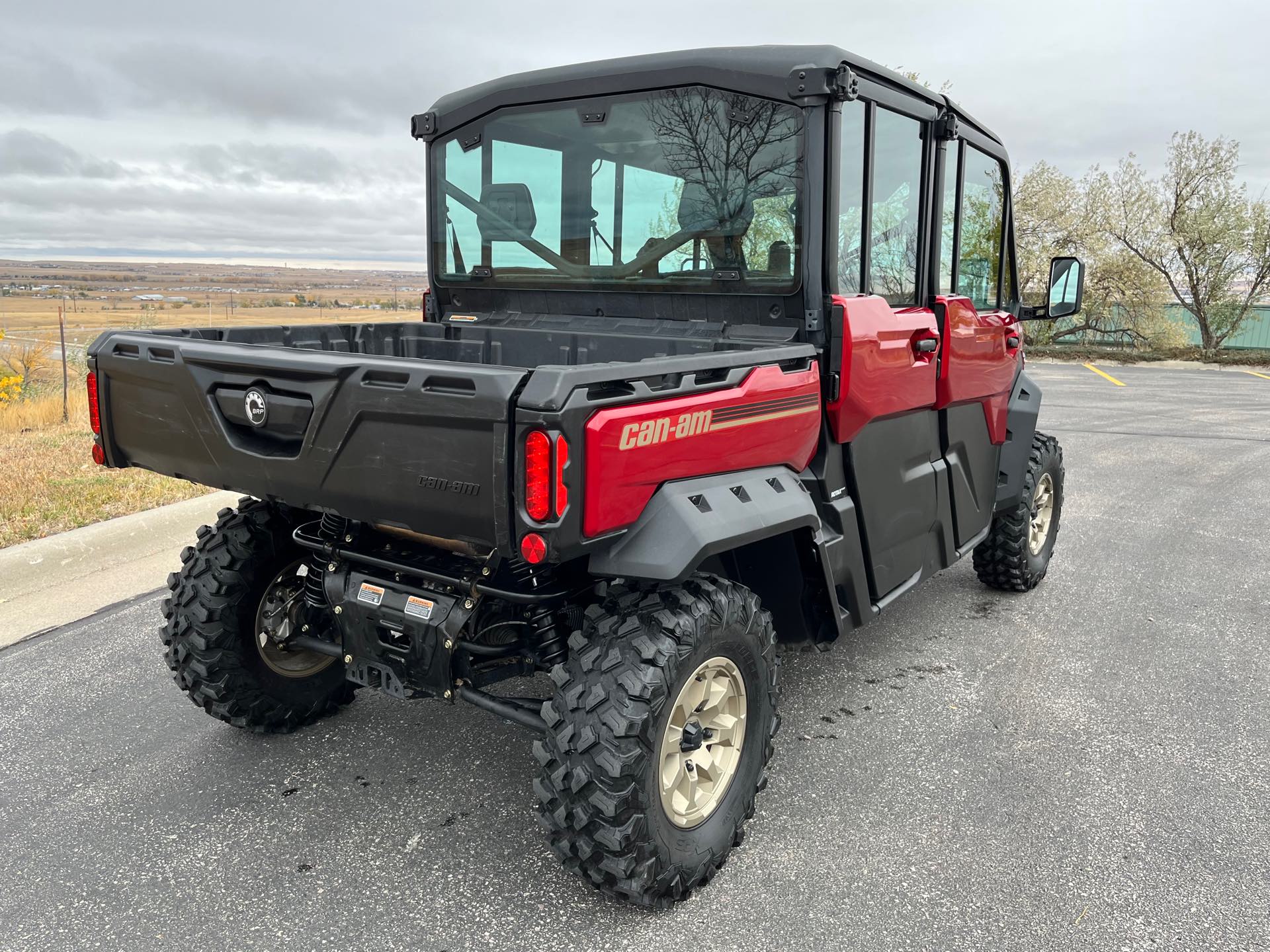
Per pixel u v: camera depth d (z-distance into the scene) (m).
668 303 3.30
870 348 3.05
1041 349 24.27
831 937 2.29
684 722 2.41
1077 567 5.59
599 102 3.25
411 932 2.30
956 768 3.16
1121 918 2.36
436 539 2.58
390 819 2.82
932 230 3.59
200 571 3.04
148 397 2.75
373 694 3.73
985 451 4.31
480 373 2.00
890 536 3.47
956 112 3.69
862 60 2.93
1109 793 3.00
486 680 2.71
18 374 11.54
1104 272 24.55
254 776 3.06
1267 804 2.93
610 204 3.33
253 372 2.42
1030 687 3.85
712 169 3.06
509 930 2.31
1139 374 19.44
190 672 3.08
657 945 2.26
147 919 2.34
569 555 2.03
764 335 3.09
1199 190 23.70
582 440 1.98
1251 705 3.69
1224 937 2.29
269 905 2.40
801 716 3.57
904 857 2.64
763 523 2.48
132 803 2.88
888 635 4.45
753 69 2.87
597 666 2.27
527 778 3.08
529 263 3.62
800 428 2.78
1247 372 20.06
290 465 2.39
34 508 5.52
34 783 2.99
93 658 3.92
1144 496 7.50
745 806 2.64
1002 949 2.25
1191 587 5.20
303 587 3.26
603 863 2.27
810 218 2.88
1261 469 8.72
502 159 3.58
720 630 2.44
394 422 2.16
